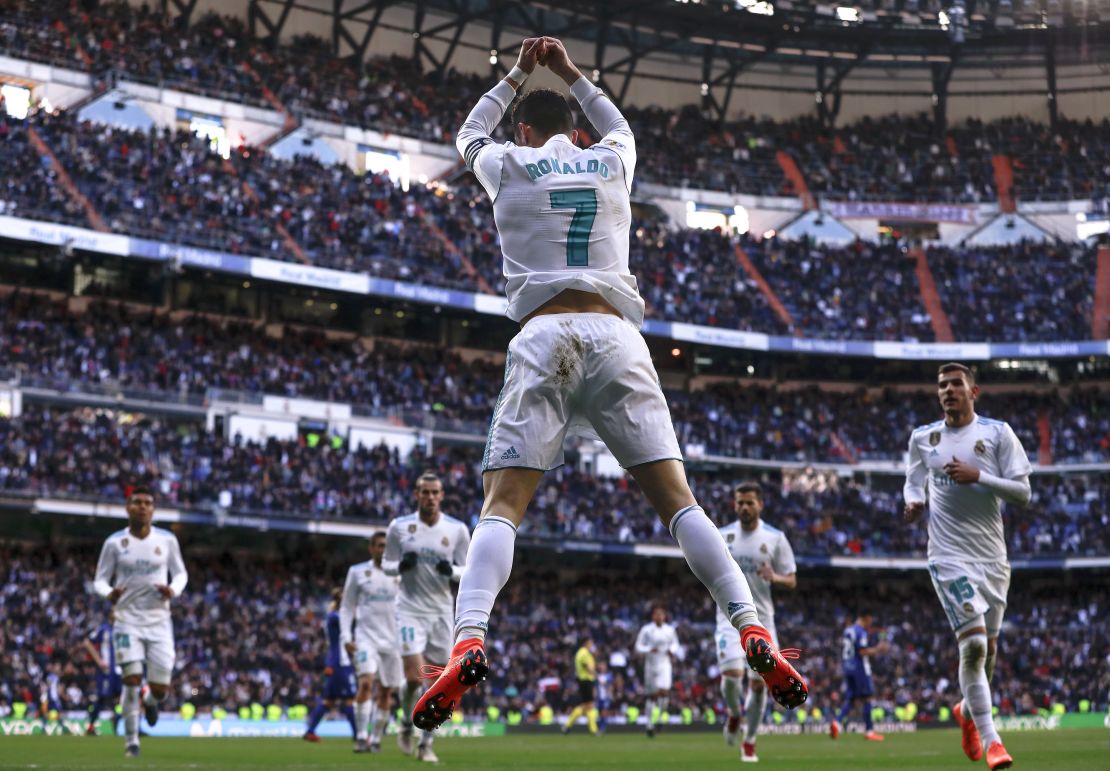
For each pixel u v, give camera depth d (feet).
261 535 137.08
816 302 177.27
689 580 159.94
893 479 171.01
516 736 94.07
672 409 164.76
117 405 128.57
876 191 196.34
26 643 106.32
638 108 200.54
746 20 184.96
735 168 195.31
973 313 177.17
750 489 49.08
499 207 15.92
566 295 15.46
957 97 208.74
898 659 145.69
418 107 180.96
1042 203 194.80
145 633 43.98
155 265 141.28
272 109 166.40
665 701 125.59
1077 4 181.78
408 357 159.22
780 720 124.77
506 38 197.77
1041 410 174.40
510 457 14.90
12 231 125.70
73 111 151.02
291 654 118.73
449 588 46.09
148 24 165.37
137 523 44.21
